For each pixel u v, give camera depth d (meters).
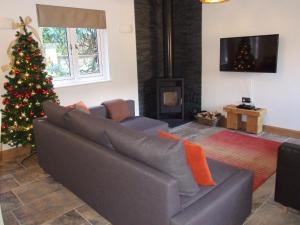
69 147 2.43
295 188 2.12
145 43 5.16
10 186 2.90
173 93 5.21
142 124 3.88
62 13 3.92
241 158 3.50
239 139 4.23
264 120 4.58
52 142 2.72
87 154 2.19
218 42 4.89
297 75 4.07
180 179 1.68
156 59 5.45
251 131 4.49
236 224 2.06
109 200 2.09
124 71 4.89
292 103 4.21
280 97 4.32
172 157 1.60
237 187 1.96
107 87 4.67
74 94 4.25
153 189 1.65
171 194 1.58
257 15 4.31
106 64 4.70
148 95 5.43
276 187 2.26
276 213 2.32
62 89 4.09
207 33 5.01
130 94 5.07
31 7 3.62
